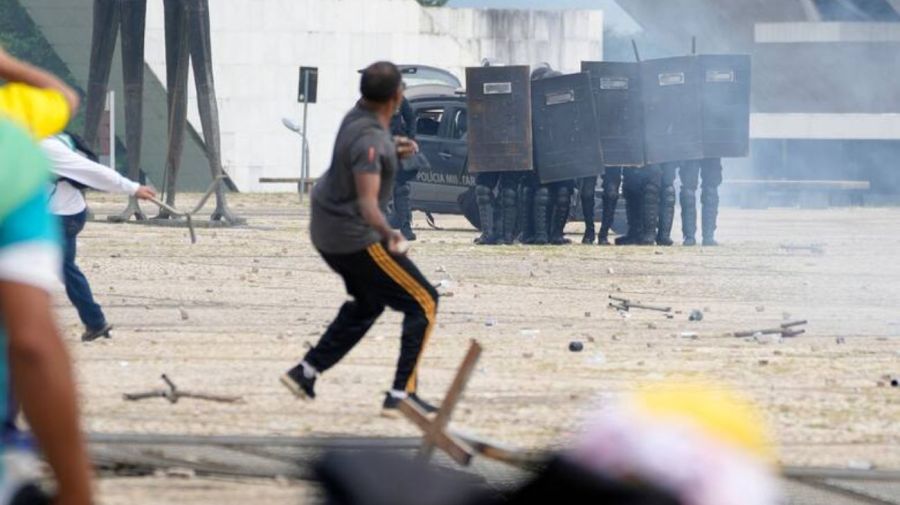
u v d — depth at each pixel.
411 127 89.06
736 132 91.44
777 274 74.94
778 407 35.00
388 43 189.62
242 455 28.00
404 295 31.77
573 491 6.86
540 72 93.00
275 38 185.75
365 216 31.02
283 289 64.62
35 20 184.88
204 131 108.19
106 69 110.31
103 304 57.34
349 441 29.19
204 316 53.69
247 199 161.38
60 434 9.41
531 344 46.81
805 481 27.17
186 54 111.62
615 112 90.19
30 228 9.56
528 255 83.62
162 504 23.97
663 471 6.76
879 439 31.41
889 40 194.75
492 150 89.00
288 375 33.22
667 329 52.00
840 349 46.59
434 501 8.08
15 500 9.98
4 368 9.82
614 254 85.12
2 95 13.02
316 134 187.75
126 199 157.38
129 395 34.16
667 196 92.31
